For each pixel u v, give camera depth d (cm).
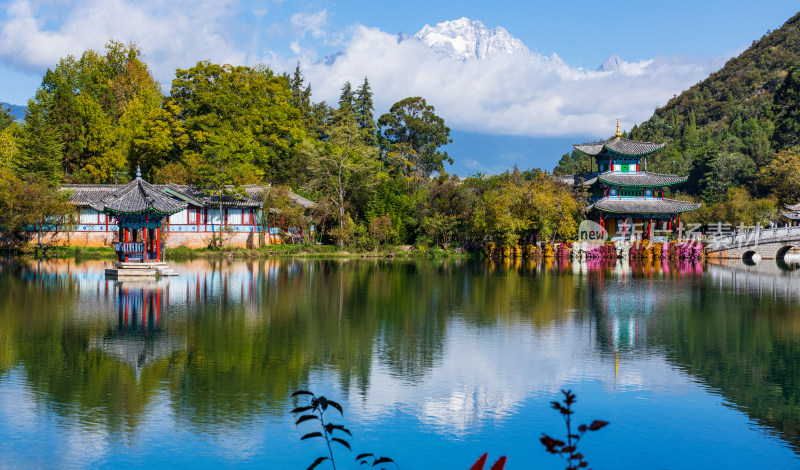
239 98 11294
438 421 2272
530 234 9369
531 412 2372
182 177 9750
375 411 2359
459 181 10694
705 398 2542
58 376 2692
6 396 2438
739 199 12188
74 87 12381
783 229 9144
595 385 2688
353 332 3616
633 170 10450
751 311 4509
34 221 8031
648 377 2808
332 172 10244
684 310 4528
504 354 3162
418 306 4541
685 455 2038
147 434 2117
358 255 8988
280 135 11688
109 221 8794
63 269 6575
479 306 4575
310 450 2022
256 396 2486
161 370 2800
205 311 4203
